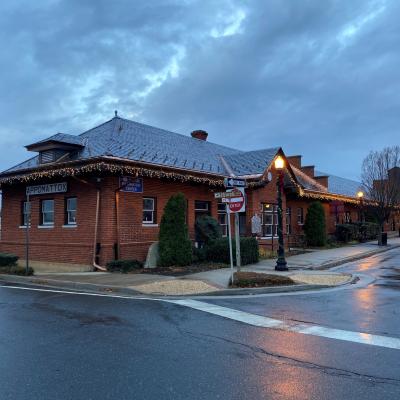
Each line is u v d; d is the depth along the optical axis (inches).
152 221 712.4
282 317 328.2
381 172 1266.0
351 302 388.5
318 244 1056.2
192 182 768.9
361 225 1334.9
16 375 203.5
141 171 647.1
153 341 261.6
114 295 434.6
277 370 210.7
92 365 217.6
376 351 241.4
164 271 590.6
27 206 581.3
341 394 181.8
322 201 1251.2
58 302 390.6
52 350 242.7
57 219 700.7
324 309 358.0
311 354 236.4
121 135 786.2
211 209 831.7
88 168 613.3
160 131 946.1
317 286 477.4
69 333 279.3
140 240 677.9
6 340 262.4
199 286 465.7
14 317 325.7
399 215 1935.3
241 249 675.4
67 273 602.9
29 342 258.2
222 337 271.0
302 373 206.4
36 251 727.7
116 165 617.0
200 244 730.8
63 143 699.4
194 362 222.7
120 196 650.8
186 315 335.6
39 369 211.6
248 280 469.7
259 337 271.3
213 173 795.4
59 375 203.6
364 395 180.7
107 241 631.2
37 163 750.5
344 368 213.6
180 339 266.4
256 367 215.0
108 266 613.6
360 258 837.8
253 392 183.8
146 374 205.2
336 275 554.9
